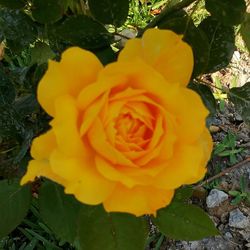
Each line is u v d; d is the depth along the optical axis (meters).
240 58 0.48
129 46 0.16
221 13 0.20
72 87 0.16
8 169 0.23
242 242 0.40
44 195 0.21
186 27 0.20
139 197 0.16
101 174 0.15
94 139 0.15
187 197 0.20
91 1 0.20
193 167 0.16
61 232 0.21
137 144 0.16
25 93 0.25
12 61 0.40
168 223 0.20
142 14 0.46
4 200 0.21
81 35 0.20
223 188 0.42
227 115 0.45
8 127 0.22
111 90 0.15
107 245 0.19
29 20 0.23
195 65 0.20
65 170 0.15
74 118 0.15
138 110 0.15
